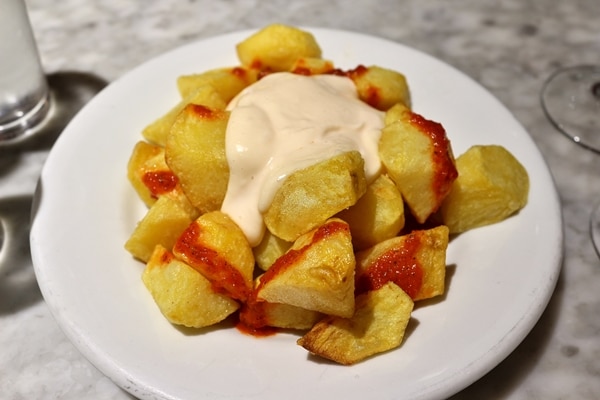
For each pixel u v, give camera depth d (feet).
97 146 1.46
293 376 1.13
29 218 1.52
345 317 1.16
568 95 1.78
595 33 1.97
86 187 1.40
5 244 1.48
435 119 1.51
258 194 1.29
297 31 1.58
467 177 1.32
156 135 1.45
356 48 1.64
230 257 1.23
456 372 1.12
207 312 1.20
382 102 1.48
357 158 1.24
